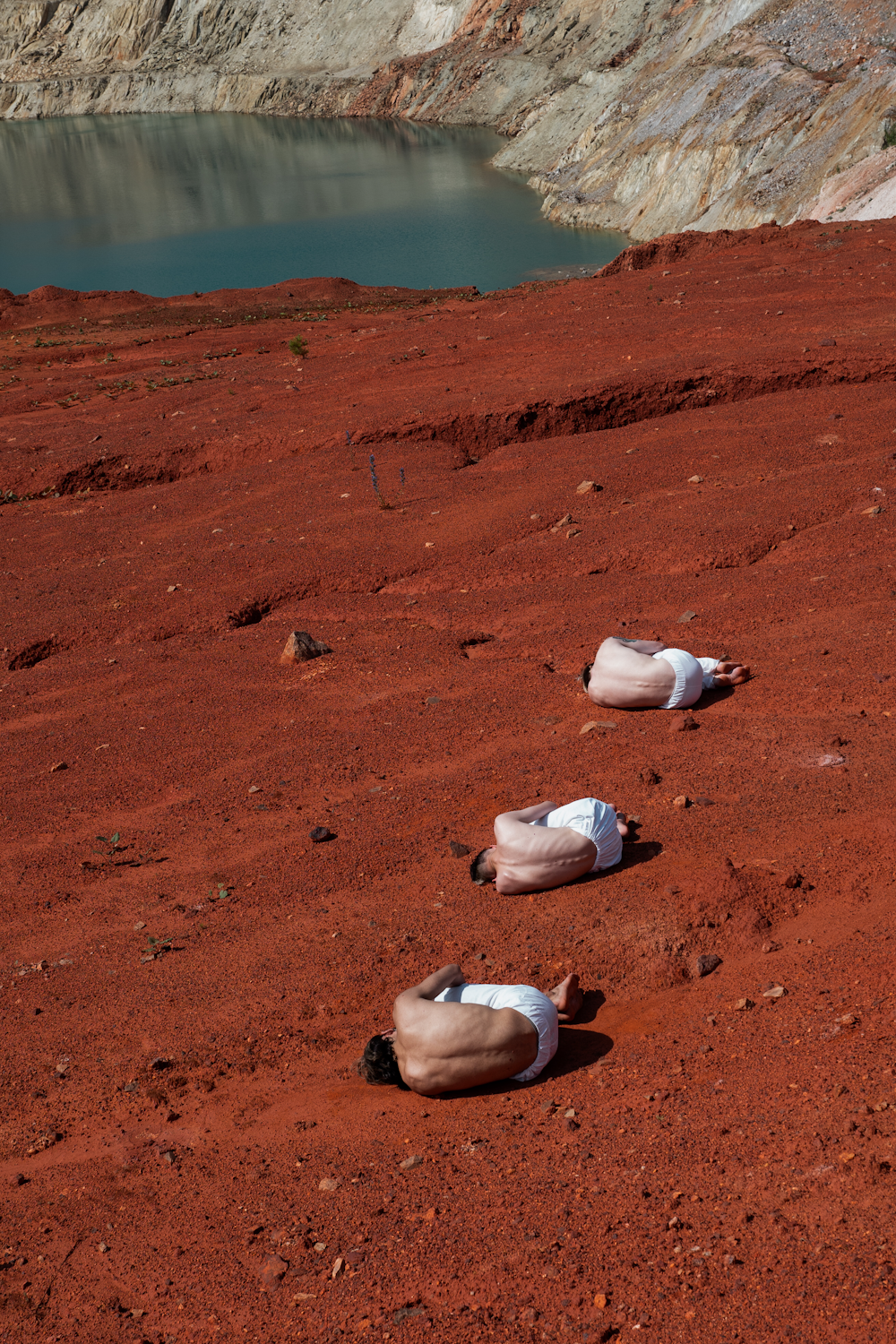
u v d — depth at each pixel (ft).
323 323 94.73
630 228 173.17
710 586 32.45
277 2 424.05
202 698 31.94
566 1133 14.58
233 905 21.68
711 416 48.32
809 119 150.61
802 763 21.79
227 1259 13.96
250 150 314.14
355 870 21.91
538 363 60.49
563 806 21.77
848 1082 13.87
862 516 34.50
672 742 23.82
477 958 18.58
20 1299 14.10
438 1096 16.12
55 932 22.04
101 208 245.04
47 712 33.14
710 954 17.71
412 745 26.66
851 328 55.57
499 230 186.60
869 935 16.98
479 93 306.14
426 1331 12.06
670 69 203.82
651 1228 12.52
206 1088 17.31
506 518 41.42
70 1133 16.98
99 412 69.36
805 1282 11.20
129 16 460.55
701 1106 14.39
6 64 481.87
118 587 41.91
